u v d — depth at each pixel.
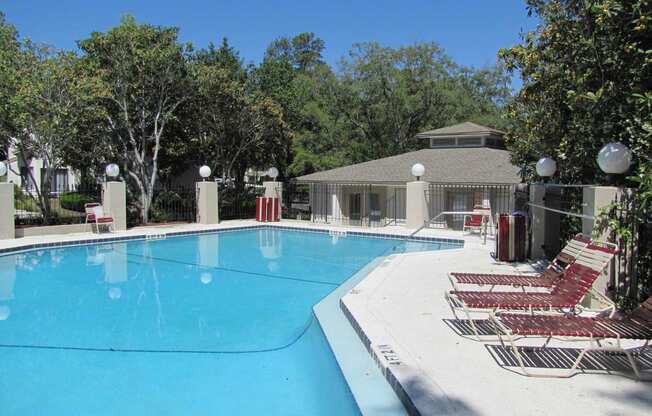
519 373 5.23
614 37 8.42
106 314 9.14
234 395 5.67
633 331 5.08
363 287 9.52
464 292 7.01
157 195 25.98
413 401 4.54
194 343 7.50
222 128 28.12
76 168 26.86
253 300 10.16
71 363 6.68
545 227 12.45
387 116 36.16
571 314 7.16
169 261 14.88
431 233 19.50
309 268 13.75
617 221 7.22
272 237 20.61
